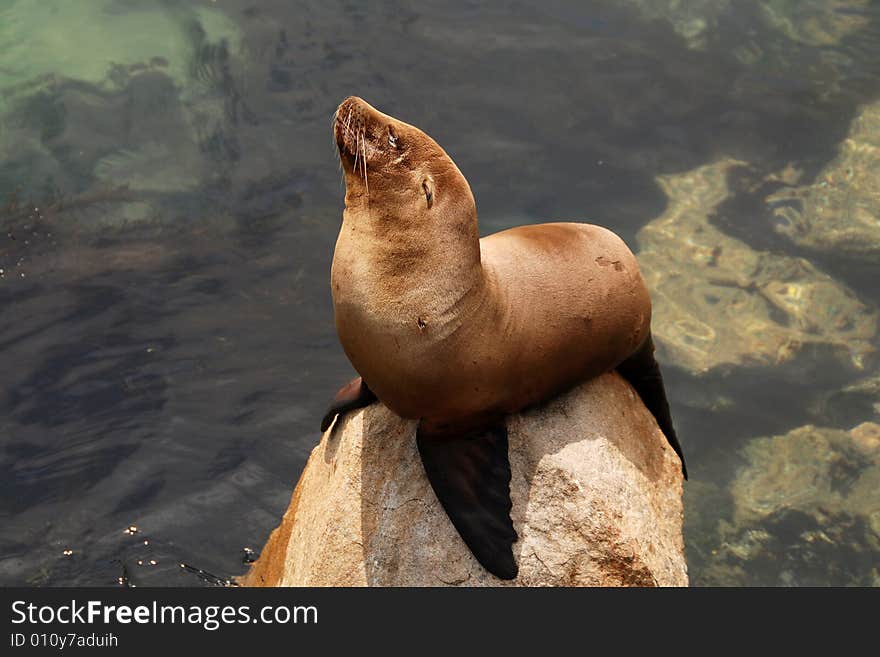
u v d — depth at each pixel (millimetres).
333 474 6223
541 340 5551
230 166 11859
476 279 5215
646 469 6250
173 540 8297
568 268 5727
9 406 9328
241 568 8125
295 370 9797
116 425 9219
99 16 13695
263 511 8578
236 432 9211
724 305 10602
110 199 11438
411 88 12773
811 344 10219
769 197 11711
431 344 5129
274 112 12492
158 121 12352
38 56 13086
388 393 5352
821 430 9484
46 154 11898
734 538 8664
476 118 12375
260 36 13539
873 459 9227
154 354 9867
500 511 5473
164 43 13383
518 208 11242
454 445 5578
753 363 10086
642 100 12797
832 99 12938
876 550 8484
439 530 5695
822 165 12117
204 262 10820
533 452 5852
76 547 8227
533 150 12008
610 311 5805
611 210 11359
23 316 10164
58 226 11109
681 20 14133
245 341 10039
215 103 12586
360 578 5746
